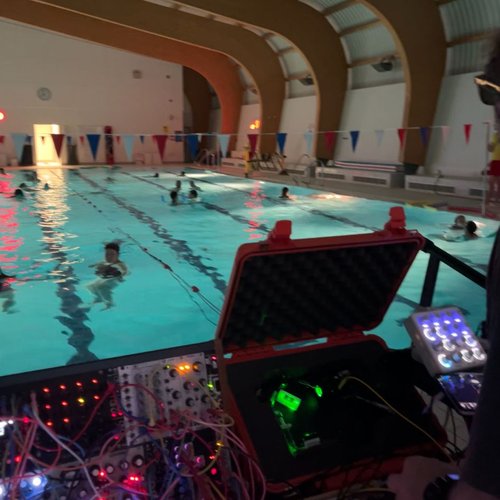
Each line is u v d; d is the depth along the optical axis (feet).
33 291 14.06
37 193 34.60
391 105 42.27
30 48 59.26
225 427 4.60
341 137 48.75
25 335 11.28
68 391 4.48
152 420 4.57
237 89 65.36
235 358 5.50
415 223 23.79
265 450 4.84
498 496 1.88
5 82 58.85
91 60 62.59
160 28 46.39
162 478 4.51
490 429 1.91
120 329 11.69
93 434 4.45
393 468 4.98
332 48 45.80
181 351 5.08
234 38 51.80
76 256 17.78
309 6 43.37
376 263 5.67
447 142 37.40
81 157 64.34
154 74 66.23
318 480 4.75
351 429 5.17
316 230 22.80
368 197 32.58
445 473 2.72
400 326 11.87
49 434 4.08
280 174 49.73
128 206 29.25
